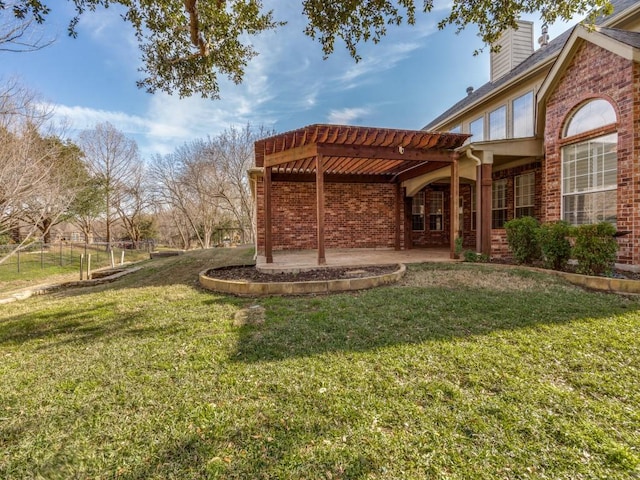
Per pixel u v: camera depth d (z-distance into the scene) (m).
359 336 3.58
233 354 3.25
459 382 2.59
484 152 8.35
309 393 2.50
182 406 2.39
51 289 8.69
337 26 5.36
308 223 11.77
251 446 1.97
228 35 6.05
